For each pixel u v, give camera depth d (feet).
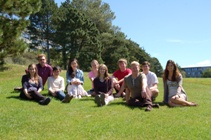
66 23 133.39
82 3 181.37
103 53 162.40
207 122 19.19
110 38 163.22
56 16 139.54
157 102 27.40
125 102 26.91
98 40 139.54
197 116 20.97
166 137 15.80
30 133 16.38
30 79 27.94
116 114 21.35
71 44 134.00
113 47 162.81
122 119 19.69
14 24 60.44
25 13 61.26
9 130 16.80
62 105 25.04
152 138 15.66
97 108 23.71
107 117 20.30
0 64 66.28
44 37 150.10
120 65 31.81
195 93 39.27
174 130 17.07
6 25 57.57
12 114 20.74
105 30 179.01
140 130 17.04
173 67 26.14
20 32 61.41
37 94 26.27
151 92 27.45
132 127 17.66
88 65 135.54
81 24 134.00
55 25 141.69
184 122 19.10
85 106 24.79
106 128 17.40
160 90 40.88
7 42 59.26
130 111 22.50
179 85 26.03
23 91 27.12
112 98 27.78
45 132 16.57
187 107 24.58
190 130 17.08
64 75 59.77
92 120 19.39
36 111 22.04
